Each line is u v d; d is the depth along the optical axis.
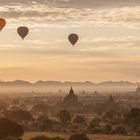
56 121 176.12
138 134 141.88
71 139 101.69
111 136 133.50
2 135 102.62
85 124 177.00
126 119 179.75
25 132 137.25
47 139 101.44
